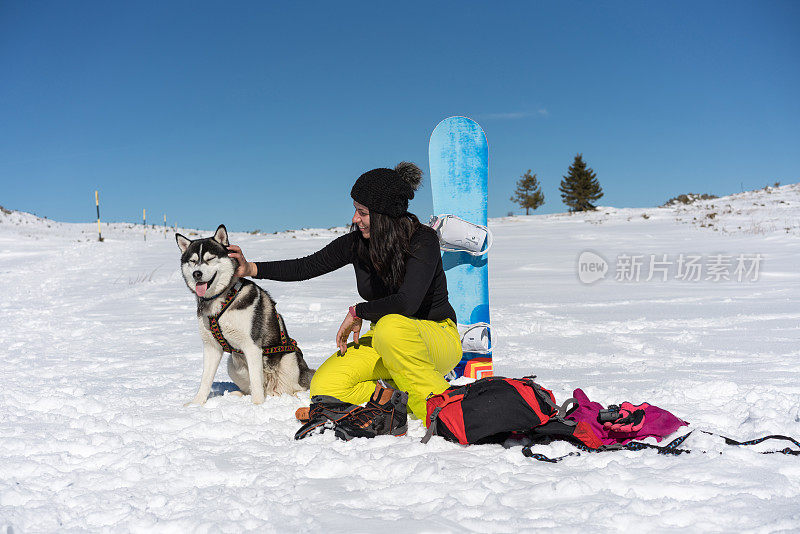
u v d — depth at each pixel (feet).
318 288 39.47
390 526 6.37
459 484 7.56
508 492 7.18
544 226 105.19
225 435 10.37
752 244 59.67
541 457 8.44
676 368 15.20
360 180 10.39
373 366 11.23
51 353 19.83
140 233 131.34
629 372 14.87
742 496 6.78
